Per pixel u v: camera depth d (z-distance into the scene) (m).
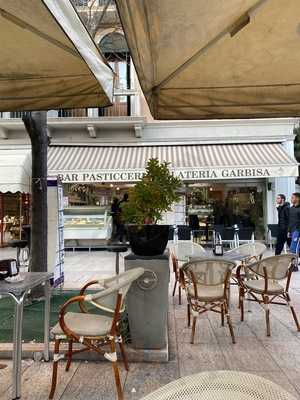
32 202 6.22
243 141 13.78
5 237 14.94
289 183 14.08
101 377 3.53
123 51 13.97
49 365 3.80
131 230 4.09
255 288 4.82
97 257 12.09
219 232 11.88
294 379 3.46
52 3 2.04
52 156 13.04
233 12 2.36
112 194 14.80
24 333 4.56
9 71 3.30
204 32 2.55
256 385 1.34
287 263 4.78
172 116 3.37
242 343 4.41
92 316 3.61
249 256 6.05
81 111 14.22
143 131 13.98
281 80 3.21
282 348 4.24
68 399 3.12
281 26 2.55
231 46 2.73
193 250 6.91
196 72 3.07
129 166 12.05
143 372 3.63
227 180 14.55
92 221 13.55
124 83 14.27
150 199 4.11
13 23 2.57
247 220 14.51
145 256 4.02
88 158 12.93
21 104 3.56
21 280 3.35
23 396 3.17
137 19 2.23
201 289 4.84
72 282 8.03
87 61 2.54
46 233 6.23
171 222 14.06
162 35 2.54
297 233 9.34
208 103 3.33
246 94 3.29
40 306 5.86
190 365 3.80
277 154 12.69
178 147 13.87
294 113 3.33
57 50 2.93
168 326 5.06
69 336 3.14
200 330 4.91
